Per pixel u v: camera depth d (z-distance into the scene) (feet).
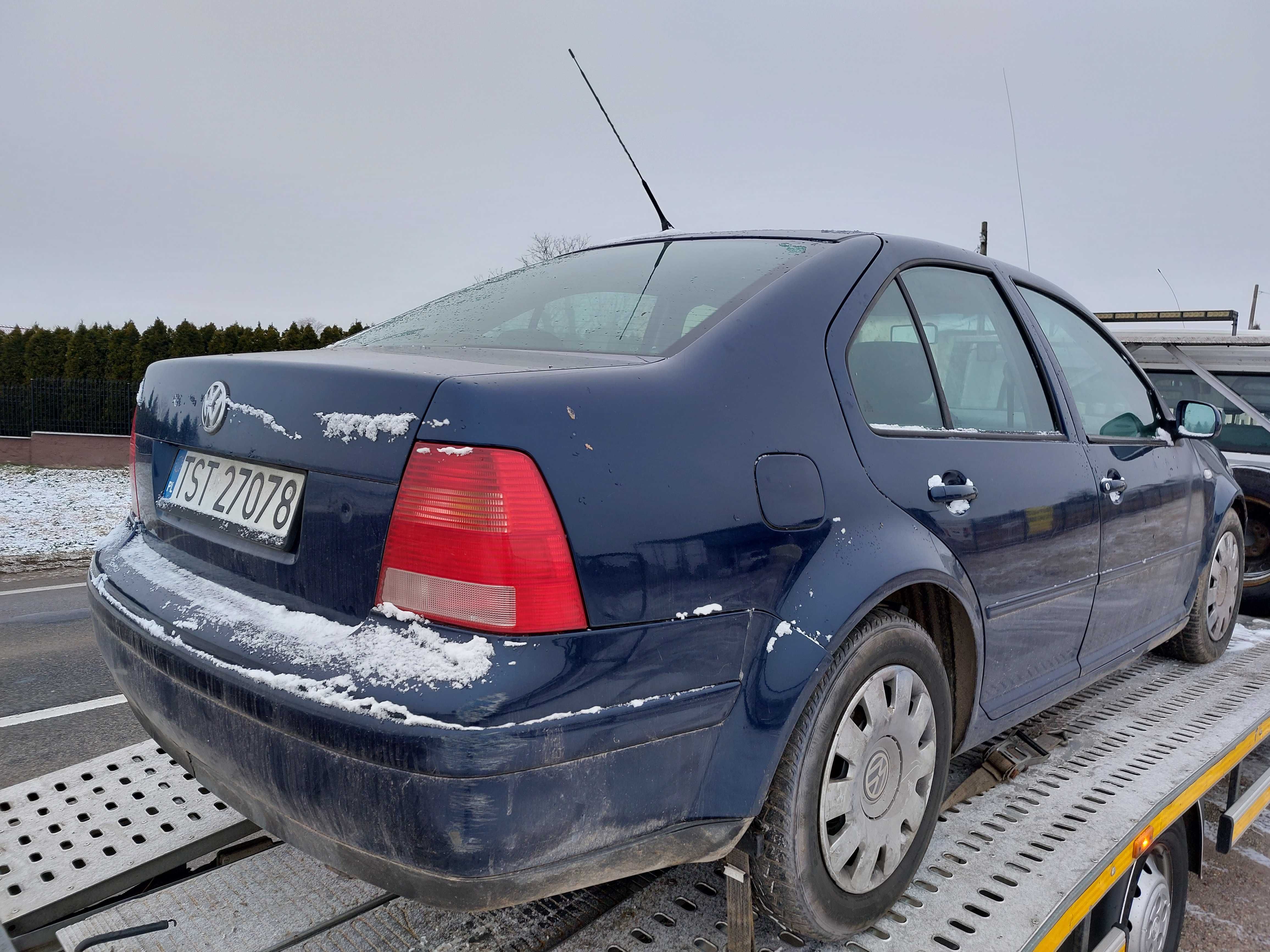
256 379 5.17
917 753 5.94
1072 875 6.15
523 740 3.86
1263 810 9.45
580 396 4.43
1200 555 10.91
